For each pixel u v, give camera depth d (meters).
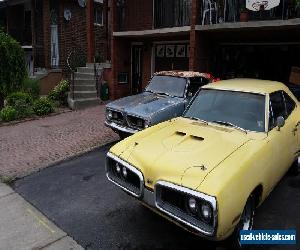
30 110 12.63
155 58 15.21
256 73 12.97
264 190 4.39
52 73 18.72
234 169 3.69
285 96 5.73
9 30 21.14
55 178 6.67
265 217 4.93
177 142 4.36
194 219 3.54
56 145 8.80
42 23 19.64
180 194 3.62
